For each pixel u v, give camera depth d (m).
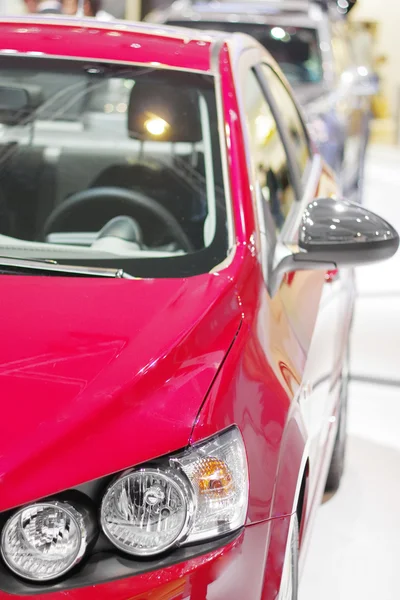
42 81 2.79
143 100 2.72
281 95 3.52
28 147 2.76
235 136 2.60
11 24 2.92
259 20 8.45
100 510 1.71
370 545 3.46
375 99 19.34
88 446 1.73
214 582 1.73
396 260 8.31
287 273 2.48
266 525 1.85
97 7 5.91
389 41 21.03
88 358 1.87
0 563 1.69
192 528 1.74
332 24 8.80
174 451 1.75
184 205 2.52
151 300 2.07
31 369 1.84
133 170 2.65
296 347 2.28
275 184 2.85
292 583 2.11
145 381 1.83
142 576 1.70
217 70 2.76
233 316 2.06
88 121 2.75
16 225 2.61
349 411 4.80
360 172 9.27
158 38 2.88
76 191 2.66
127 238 2.48
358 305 6.89
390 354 5.74
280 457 1.93
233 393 1.88
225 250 2.33
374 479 4.01
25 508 1.68
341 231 2.38
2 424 1.74
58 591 1.67
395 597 3.14
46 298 2.07
